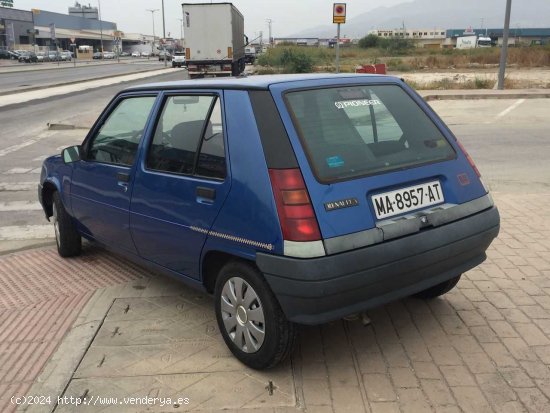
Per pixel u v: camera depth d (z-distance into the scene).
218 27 30.52
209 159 3.50
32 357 3.64
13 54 89.19
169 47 103.75
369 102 3.67
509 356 3.51
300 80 3.50
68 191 5.16
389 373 3.35
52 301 4.55
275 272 3.04
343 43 94.81
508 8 21.72
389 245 3.16
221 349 3.68
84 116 18.09
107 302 4.47
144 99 4.29
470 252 3.66
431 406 3.02
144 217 4.06
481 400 3.07
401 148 3.59
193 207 3.55
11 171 10.44
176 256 3.86
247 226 3.17
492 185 8.25
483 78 26.84
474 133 13.02
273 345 3.21
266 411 3.00
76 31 139.50
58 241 5.62
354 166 3.27
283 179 3.03
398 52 63.44
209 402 3.10
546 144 11.45
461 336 3.77
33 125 16.73
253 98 3.31
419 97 4.04
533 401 3.05
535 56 40.12
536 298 4.33
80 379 3.36
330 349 3.65
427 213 3.40
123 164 4.36
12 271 5.31
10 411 3.07
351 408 3.02
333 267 2.96
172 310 4.29
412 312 4.15
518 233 5.91
